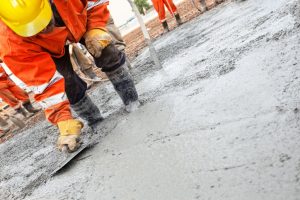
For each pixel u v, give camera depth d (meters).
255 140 1.75
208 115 2.26
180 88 3.06
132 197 1.85
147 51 6.40
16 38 2.33
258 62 2.70
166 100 2.92
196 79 3.07
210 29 5.29
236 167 1.63
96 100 4.62
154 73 4.11
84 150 2.77
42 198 2.38
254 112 2.01
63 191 2.32
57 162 3.03
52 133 4.50
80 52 5.95
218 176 1.64
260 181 1.46
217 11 6.95
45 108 2.60
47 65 2.49
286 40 2.87
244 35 3.74
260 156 1.62
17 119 6.34
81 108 3.06
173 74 3.65
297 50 2.53
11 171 3.56
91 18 2.75
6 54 2.37
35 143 4.42
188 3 13.23
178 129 2.30
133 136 2.58
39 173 3.00
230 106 2.22
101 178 2.23
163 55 5.03
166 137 2.29
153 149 2.23
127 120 2.93
